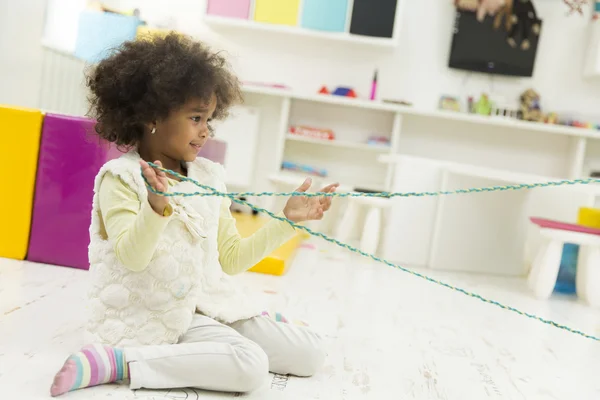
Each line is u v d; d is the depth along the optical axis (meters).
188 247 1.10
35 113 1.79
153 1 3.93
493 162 3.98
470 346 1.63
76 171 1.80
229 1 3.72
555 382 1.42
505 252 2.97
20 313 1.36
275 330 1.20
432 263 2.89
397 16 3.67
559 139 3.95
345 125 3.97
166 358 1.03
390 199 2.87
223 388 1.05
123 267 1.08
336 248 3.05
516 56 3.84
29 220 1.83
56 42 3.43
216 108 1.20
